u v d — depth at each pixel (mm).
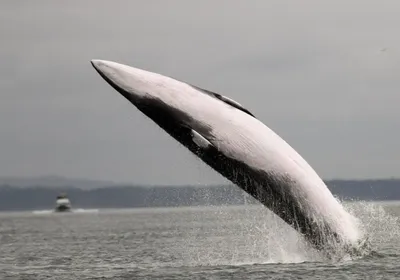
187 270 93688
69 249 150875
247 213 103062
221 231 195875
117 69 88375
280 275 85000
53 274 98250
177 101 87625
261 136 89188
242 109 90125
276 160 89375
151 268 99312
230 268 93188
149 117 88000
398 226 139125
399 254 99562
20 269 107562
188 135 87875
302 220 91750
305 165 91562
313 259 95625
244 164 88562
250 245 137500
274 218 97938
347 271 86062
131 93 87688
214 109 88250
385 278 82000
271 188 89625
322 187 92062
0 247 167000
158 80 88188
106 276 92125
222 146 88062
